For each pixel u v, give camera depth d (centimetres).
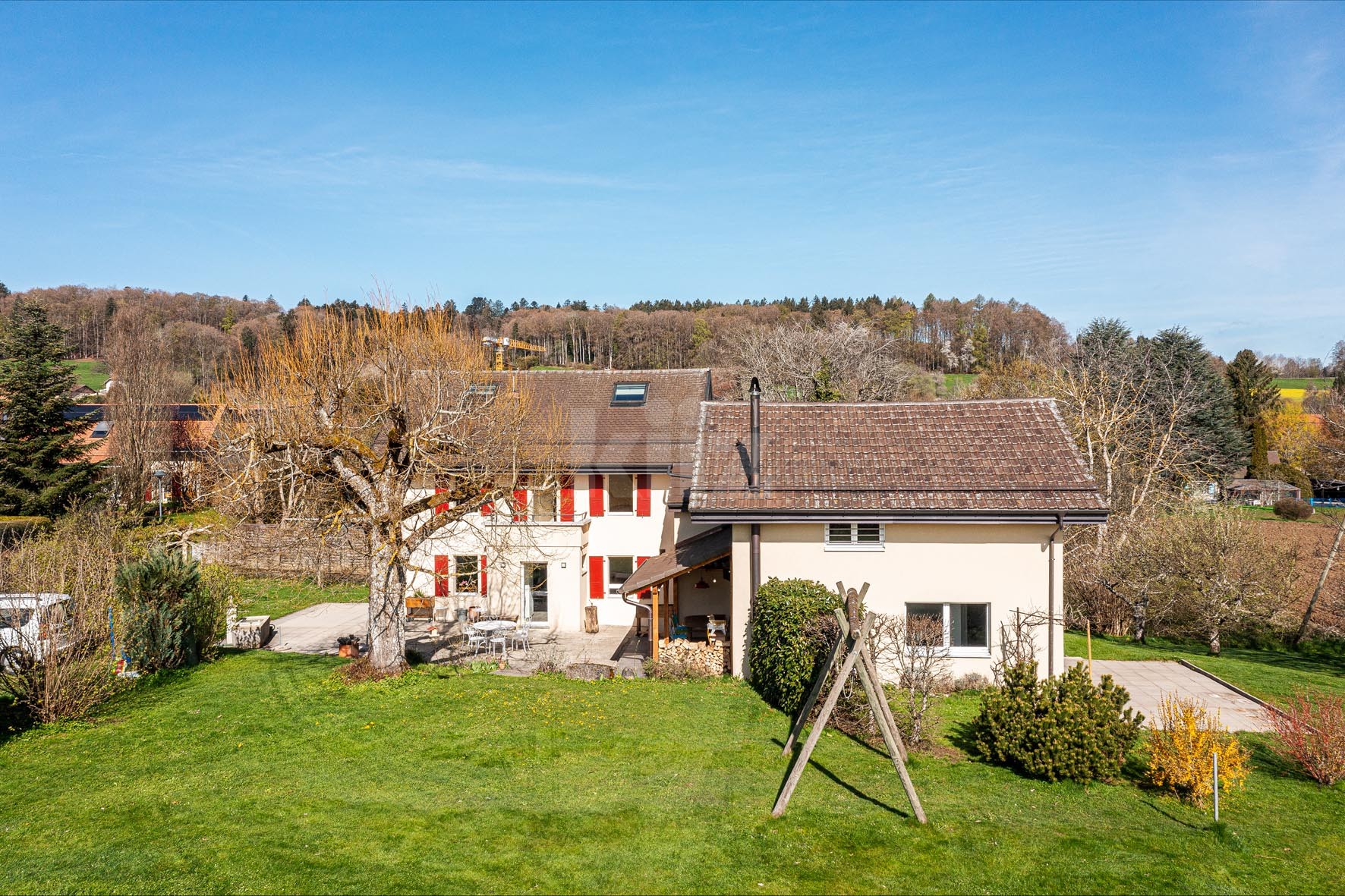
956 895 938
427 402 1994
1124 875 993
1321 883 990
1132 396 4331
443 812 1130
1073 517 1794
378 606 1867
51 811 1116
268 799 1170
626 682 1894
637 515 2791
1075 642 2609
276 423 1816
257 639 2370
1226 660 2383
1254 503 5856
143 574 1923
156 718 1550
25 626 1535
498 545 2362
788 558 1906
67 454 4044
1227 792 1276
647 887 936
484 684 1847
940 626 1812
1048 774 1298
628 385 3125
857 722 1511
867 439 2097
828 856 1023
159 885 907
